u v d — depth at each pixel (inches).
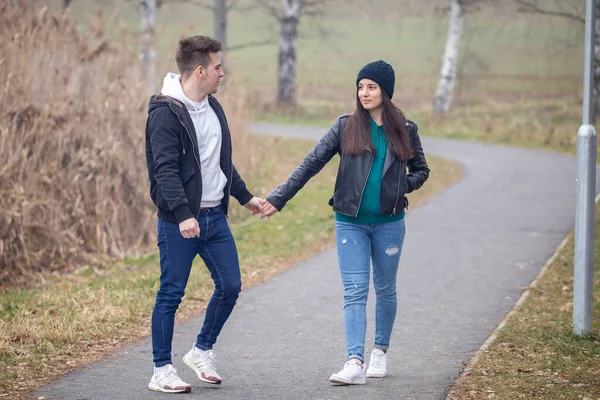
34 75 663.8
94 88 714.8
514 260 619.2
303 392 319.9
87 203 687.7
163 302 316.2
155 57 844.6
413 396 314.0
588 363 356.2
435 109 2139.5
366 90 321.7
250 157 1021.2
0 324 417.1
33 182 636.7
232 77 1045.2
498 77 2817.4
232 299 322.7
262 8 2151.8
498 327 425.7
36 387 324.8
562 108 2199.8
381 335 343.9
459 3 2100.1
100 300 478.3
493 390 318.7
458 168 1270.9
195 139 307.4
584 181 394.0
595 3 382.6
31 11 698.2
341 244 330.6
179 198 302.2
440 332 424.2
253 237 729.6
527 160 1381.6
